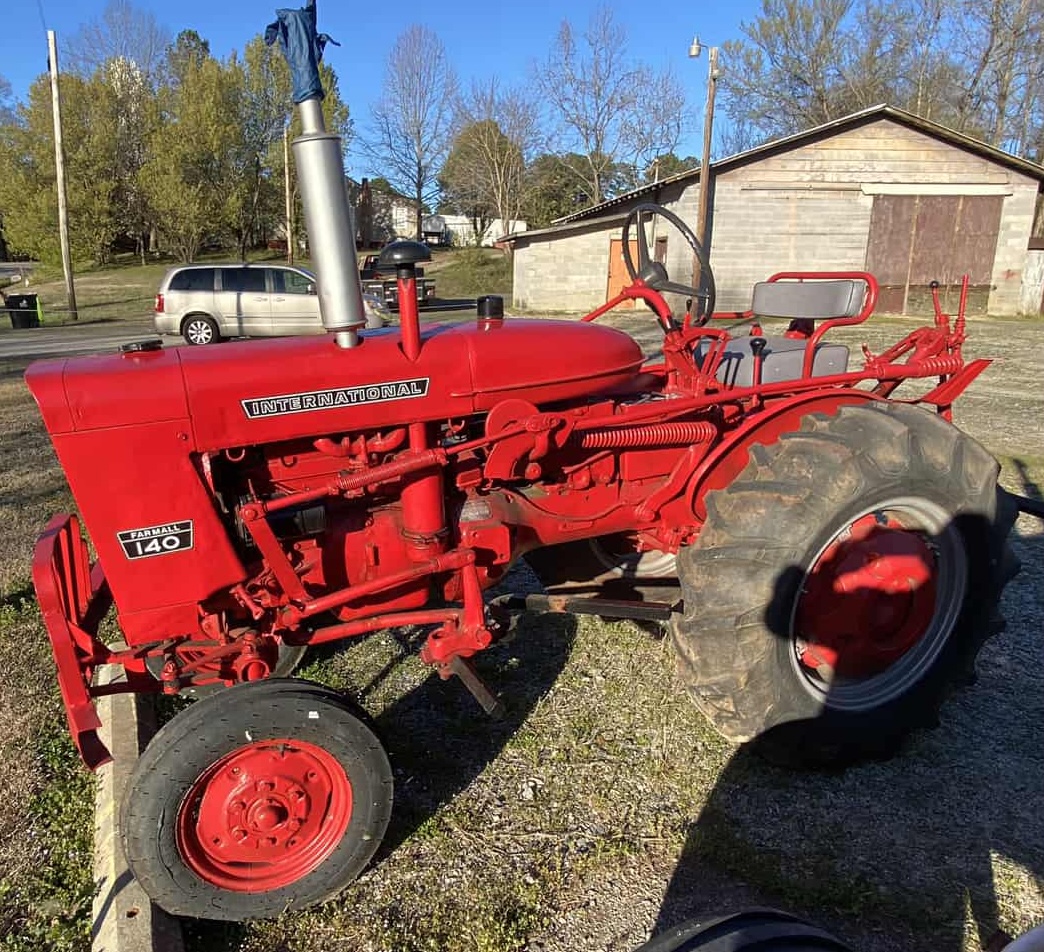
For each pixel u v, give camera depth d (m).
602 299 20.77
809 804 2.66
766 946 1.56
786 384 2.93
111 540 2.20
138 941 2.09
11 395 9.66
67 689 2.25
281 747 2.22
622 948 2.15
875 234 18.12
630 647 3.64
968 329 15.63
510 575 4.53
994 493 2.92
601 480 2.94
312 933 2.23
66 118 36.56
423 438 2.46
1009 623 3.82
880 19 34.56
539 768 2.86
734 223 18.19
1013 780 2.77
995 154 17.22
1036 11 31.95
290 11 2.11
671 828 2.56
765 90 36.03
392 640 3.79
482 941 2.16
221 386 2.21
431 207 49.88
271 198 42.88
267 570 2.45
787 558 2.54
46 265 38.50
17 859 2.51
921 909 2.23
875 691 2.82
